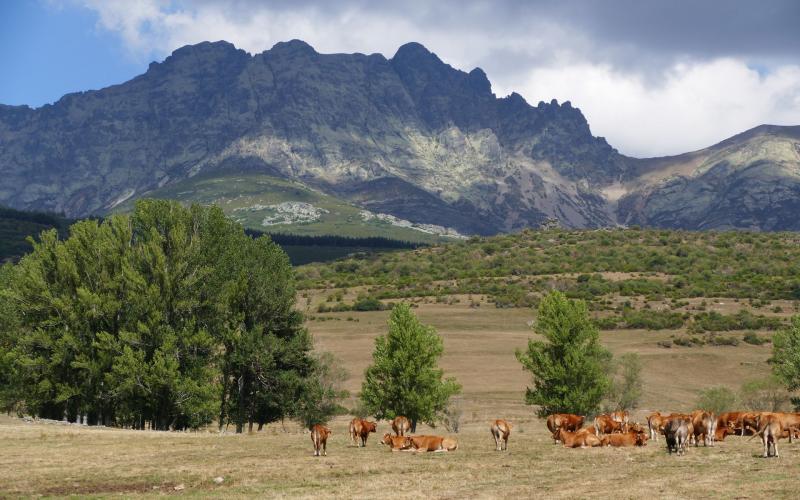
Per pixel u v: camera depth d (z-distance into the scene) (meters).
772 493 21.95
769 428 29.31
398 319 62.19
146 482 27.81
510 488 24.91
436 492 24.59
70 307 61.59
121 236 63.69
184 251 62.53
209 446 38.34
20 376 63.28
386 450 36.06
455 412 71.31
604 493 23.19
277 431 73.62
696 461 29.03
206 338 60.19
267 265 66.19
